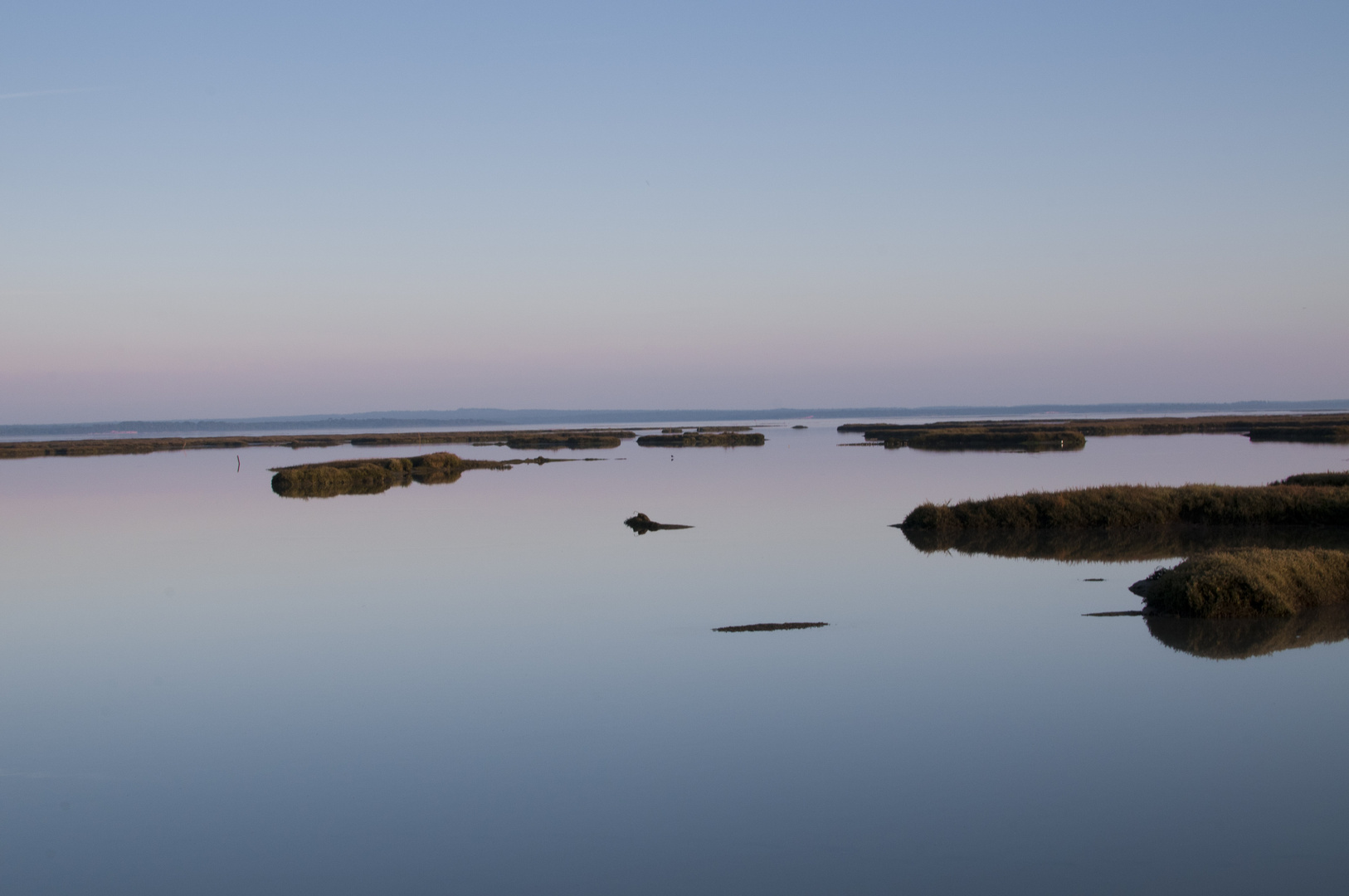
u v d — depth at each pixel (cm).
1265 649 1933
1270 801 1251
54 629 2283
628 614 2331
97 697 1766
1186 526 3550
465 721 1596
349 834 1209
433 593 2619
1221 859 1110
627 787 1323
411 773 1389
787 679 1780
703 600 2467
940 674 1795
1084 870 1091
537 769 1394
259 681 1845
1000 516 3594
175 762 1450
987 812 1232
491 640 2106
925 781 1327
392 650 2044
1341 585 2283
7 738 1561
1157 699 1636
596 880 1087
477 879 1098
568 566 2986
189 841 1200
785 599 2456
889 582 2644
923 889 1057
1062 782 1316
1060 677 1766
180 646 2112
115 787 1365
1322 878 1067
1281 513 3528
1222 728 1503
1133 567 2816
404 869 1122
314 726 1592
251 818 1260
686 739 1493
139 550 3459
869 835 1177
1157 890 1048
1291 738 1457
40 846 1194
